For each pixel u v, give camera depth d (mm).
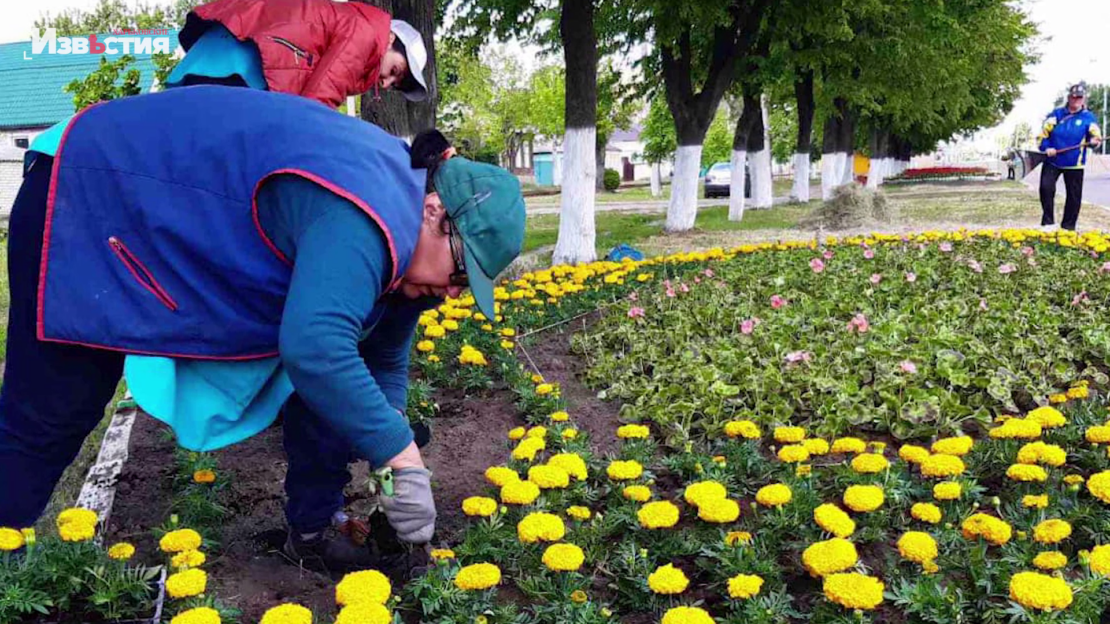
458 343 5496
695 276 7930
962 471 3049
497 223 2184
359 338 2164
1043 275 7176
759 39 17500
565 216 11859
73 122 2236
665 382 4875
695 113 15727
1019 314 5820
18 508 2408
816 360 4957
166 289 2166
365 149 2121
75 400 2359
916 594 2447
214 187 2125
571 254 11805
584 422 4488
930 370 4723
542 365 5551
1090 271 7227
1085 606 2354
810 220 17422
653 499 3309
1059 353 5082
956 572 2666
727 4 13742
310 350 1962
